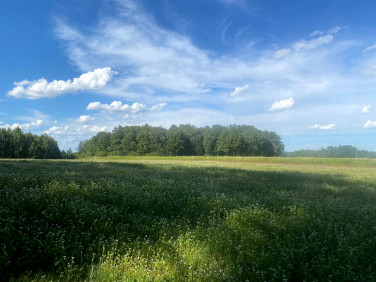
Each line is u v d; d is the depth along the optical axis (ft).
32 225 22.24
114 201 33.30
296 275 17.74
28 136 309.01
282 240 23.50
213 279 16.14
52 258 17.79
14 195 30.14
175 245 21.03
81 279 16.11
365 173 99.55
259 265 18.40
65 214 25.94
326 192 51.29
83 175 59.41
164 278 15.81
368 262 19.85
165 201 34.40
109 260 17.38
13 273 15.75
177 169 93.09
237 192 46.06
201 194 39.99
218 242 21.70
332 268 18.07
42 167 76.23
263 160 207.51
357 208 35.76
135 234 23.20
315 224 27.89
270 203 37.11
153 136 394.52
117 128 435.53
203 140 395.75
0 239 18.54
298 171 105.50
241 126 393.91
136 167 97.30
